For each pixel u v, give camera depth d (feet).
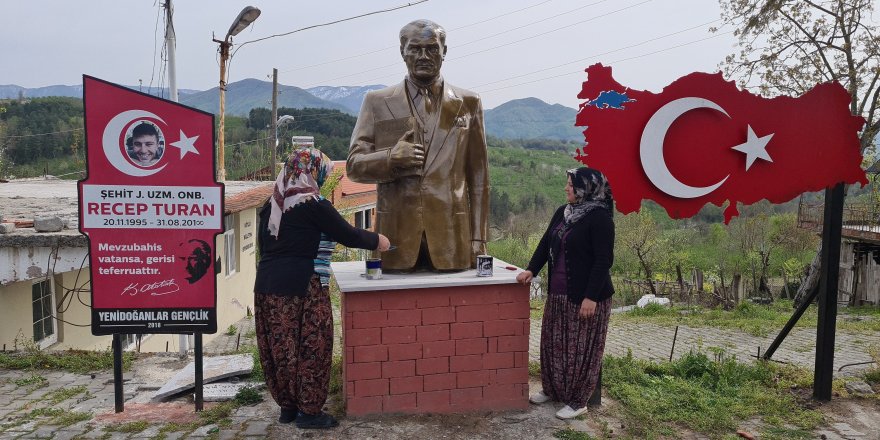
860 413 14.10
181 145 12.69
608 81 13.10
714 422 13.01
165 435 12.12
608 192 13.10
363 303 12.66
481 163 14.43
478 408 13.42
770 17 54.49
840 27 54.60
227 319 39.99
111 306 12.89
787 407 14.28
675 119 13.33
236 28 40.14
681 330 35.91
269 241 12.30
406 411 13.06
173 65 30.76
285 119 66.23
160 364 18.97
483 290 13.21
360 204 85.66
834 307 14.70
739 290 65.31
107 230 12.70
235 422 12.81
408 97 13.78
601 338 13.10
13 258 20.29
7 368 17.94
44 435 12.16
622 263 94.17
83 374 17.62
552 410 13.65
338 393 14.60
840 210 14.57
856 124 14.14
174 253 12.94
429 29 13.37
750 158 13.78
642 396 14.56
